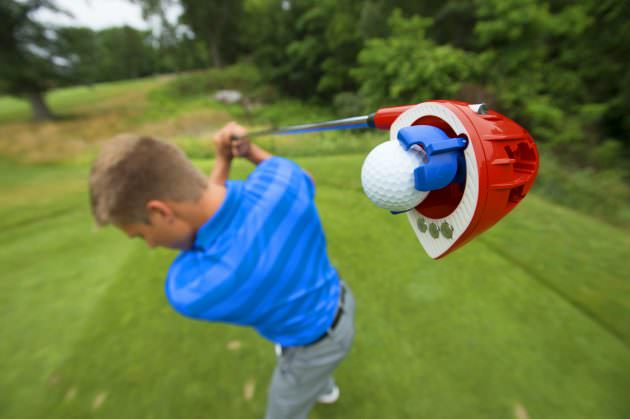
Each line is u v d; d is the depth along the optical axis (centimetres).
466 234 45
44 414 206
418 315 237
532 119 927
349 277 268
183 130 1549
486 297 247
